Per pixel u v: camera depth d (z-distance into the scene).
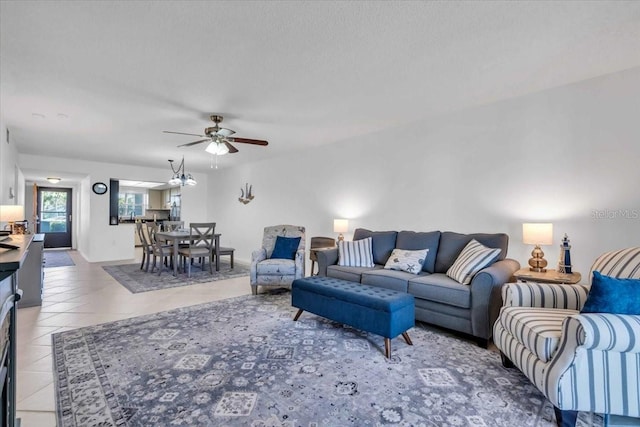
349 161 4.83
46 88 2.89
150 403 1.77
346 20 1.91
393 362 2.30
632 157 2.59
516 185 3.20
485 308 2.55
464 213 3.57
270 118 3.80
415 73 2.64
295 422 1.63
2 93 3.00
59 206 9.54
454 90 3.01
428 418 1.67
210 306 3.64
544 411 1.73
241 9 1.80
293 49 2.24
